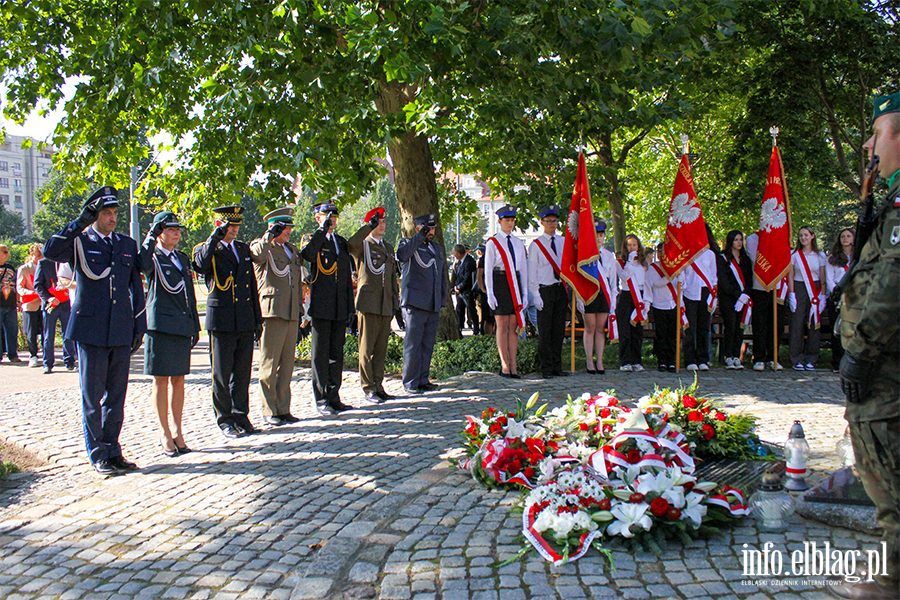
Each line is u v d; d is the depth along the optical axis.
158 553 4.00
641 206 25.05
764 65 15.44
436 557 3.72
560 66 9.02
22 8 9.65
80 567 3.83
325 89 8.68
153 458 6.16
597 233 11.97
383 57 8.01
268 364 7.44
